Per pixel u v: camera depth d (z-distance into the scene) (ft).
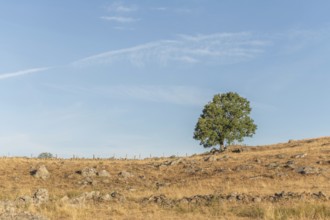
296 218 80.38
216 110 305.53
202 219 82.64
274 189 134.62
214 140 304.30
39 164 198.70
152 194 130.62
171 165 198.59
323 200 103.30
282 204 98.32
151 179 175.32
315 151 211.00
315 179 152.05
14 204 95.45
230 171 175.52
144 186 159.84
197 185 151.84
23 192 137.59
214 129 307.37
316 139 289.94
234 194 109.70
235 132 306.55
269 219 80.53
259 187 141.69
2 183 160.97
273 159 195.72
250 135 314.35
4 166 190.70
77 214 85.25
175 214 89.81
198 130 306.96
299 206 88.38
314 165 176.04
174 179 172.55
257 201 104.06
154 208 97.50
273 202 102.89
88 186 160.25
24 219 70.28
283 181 150.71
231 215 87.40
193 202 105.19
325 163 179.22
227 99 314.35
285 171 168.25
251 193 123.85
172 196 118.42
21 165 195.21
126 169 192.03
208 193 129.59
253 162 191.93
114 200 110.42
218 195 111.34
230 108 310.65
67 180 171.22
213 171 178.91
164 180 172.45
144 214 89.45
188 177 173.47
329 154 198.59
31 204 93.56
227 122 305.12
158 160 238.07
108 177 176.76
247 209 90.84
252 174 167.02
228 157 209.97
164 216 86.79
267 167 177.68
